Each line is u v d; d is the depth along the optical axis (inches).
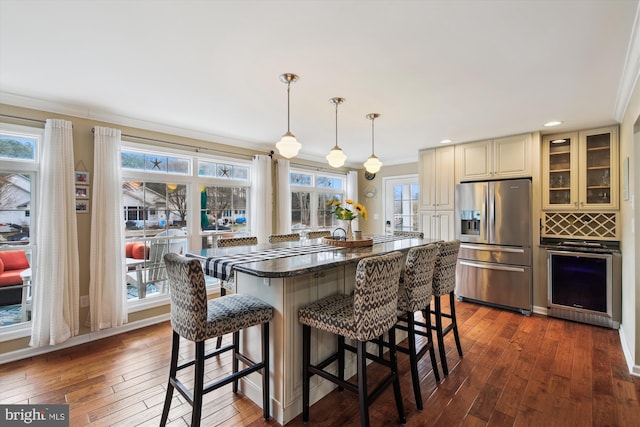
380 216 240.1
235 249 98.0
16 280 106.9
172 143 141.6
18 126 103.3
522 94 103.3
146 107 115.3
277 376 72.7
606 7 59.6
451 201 176.1
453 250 99.3
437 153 181.8
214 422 71.6
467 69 85.6
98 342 115.3
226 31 67.9
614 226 138.2
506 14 62.1
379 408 76.8
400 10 60.8
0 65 82.7
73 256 110.3
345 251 92.4
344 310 70.7
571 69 85.5
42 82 93.4
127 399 80.3
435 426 70.1
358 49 75.4
